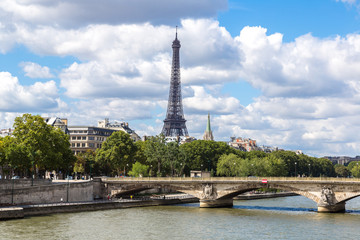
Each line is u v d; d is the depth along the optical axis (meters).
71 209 147.25
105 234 110.31
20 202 143.88
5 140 181.62
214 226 124.00
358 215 147.62
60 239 102.62
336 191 154.12
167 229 118.62
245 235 111.38
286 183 160.50
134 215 144.38
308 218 140.12
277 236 110.19
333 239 107.12
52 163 183.75
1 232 107.31
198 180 173.88
